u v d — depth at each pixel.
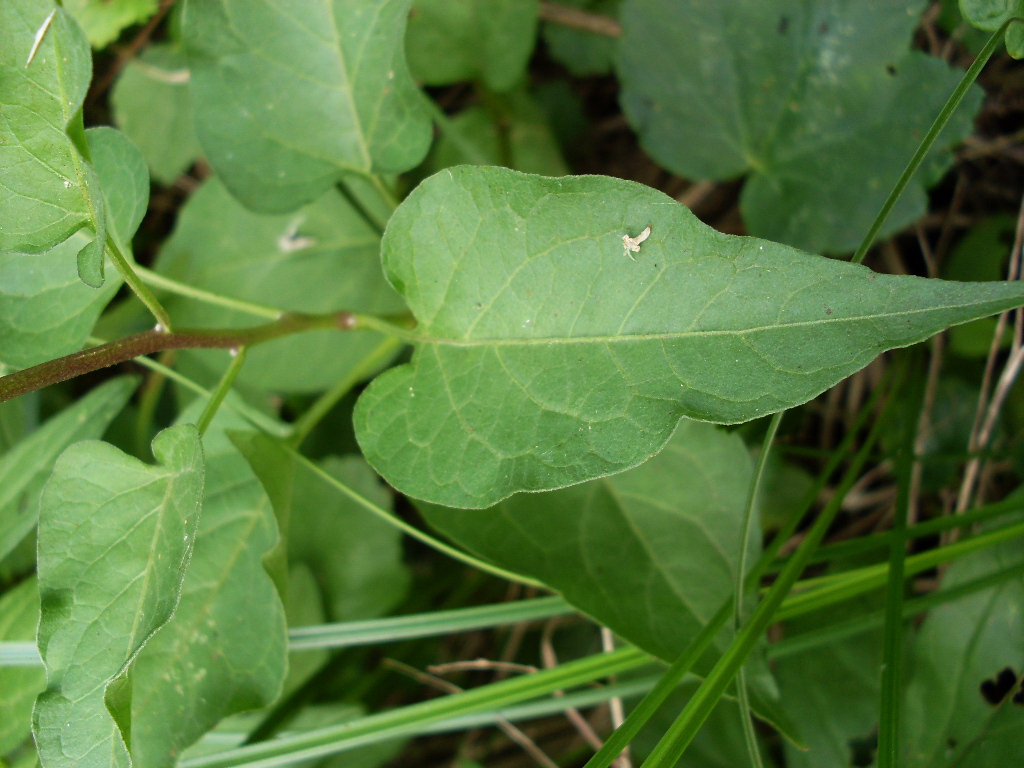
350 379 0.19
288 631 0.17
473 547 0.17
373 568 0.23
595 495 0.18
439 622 0.17
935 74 0.19
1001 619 0.17
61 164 0.13
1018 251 0.19
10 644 0.17
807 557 0.16
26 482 0.18
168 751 0.16
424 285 0.14
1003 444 0.20
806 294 0.12
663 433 0.13
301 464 0.23
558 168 0.23
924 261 0.23
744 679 0.15
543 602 0.17
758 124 0.21
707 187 0.25
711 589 0.17
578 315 0.13
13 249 0.13
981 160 0.21
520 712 0.17
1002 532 0.16
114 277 0.15
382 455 0.14
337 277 0.22
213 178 0.23
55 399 0.24
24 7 0.12
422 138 0.18
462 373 0.14
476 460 0.14
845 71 0.20
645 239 0.13
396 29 0.17
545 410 0.13
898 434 0.21
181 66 0.25
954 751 0.17
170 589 0.12
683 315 0.13
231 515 0.17
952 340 0.21
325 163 0.18
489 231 0.14
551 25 0.25
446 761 0.24
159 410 0.25
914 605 0.17
